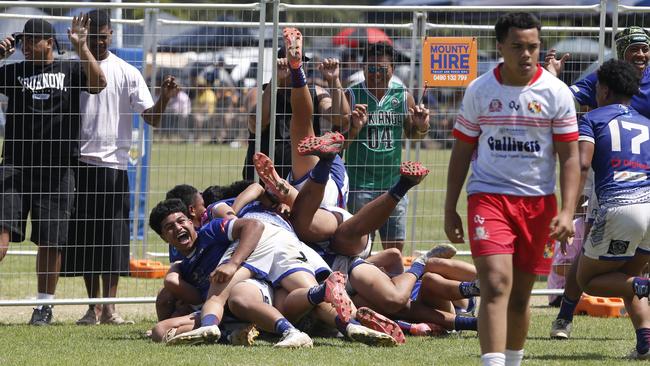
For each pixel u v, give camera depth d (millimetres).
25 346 24969
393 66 33469
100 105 31234
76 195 31156
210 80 67125
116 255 31234
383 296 26812
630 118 24562
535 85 18922
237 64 47281
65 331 28062
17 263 42781
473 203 19109
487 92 19078
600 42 31641
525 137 18922
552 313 32375
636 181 24016
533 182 18969
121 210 31406
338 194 29250
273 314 24984
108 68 31531
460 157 19484
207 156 84250
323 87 35031
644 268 27812
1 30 38781
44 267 30531
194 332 24453
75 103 30906
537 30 18719
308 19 71500
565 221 18516
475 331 27938
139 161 39000
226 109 68250
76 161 31047
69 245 31000
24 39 30656
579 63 36375
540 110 18859
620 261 24234
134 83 31766
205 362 22156
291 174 29609
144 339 26266
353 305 26016
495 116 18969
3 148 30703
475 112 19188
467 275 27484
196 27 45031
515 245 19250
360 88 33406
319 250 27969
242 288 25516
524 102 18875
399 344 25266
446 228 19531
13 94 30656
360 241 27594
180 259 28562
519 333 19984
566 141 18938
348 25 33375
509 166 18969
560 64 30781
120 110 31578
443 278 27438
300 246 26812
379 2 85812
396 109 33438
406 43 41031
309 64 37625
